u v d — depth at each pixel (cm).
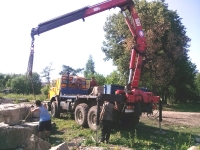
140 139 974
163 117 1884
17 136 564
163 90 3391
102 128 898
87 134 1024
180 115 2114
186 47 3353
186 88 4369
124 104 1063
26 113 1126
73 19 1195
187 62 3694
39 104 920
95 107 1124
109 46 3519
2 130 543
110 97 1008
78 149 778
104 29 3509
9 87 4338
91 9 1217
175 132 1199
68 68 6175
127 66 3141
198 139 1005
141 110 1127
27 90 4147
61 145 593
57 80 1638
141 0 3250
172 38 3111
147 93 1129
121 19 3188
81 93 1591
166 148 837
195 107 3491
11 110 847
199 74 5225
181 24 3419
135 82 1148
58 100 1553
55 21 1167
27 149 591
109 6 1239
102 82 4259
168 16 3269
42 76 4772
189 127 1405
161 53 3094
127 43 3019
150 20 3050
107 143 880
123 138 927
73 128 1170
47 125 898
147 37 2917
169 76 3142
